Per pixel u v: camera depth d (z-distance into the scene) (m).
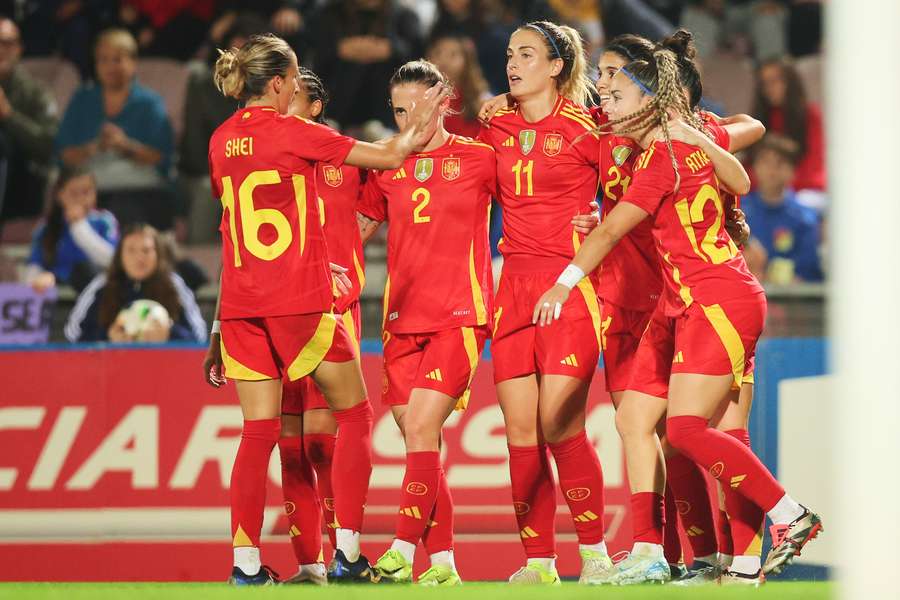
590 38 34.03
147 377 22.03
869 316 7.53
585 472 16.53
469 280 16.45
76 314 26.58
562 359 16.14
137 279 26.42
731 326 14.25
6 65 33.34
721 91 34.91
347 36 33.09
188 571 21.73
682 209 14.44
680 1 36.06
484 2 33.22
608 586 13.27
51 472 22.02
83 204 30.42
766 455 21.16
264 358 15.17
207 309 28.64
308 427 17.11
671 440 14.48
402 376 16.84
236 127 14.95
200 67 33.41
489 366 21.77
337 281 16.83
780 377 21.22
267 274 14.84
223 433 21.91
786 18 35.69
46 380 22.12
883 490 7.62
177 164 32.72
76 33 35.28
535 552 16.88
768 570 14.25
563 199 16.38
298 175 14.80
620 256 16.53
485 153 16.59
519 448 16.64
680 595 11.20
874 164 7.41
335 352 15.31
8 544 21.92
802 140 33.19
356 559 16.03
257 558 15.08
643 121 14.68
